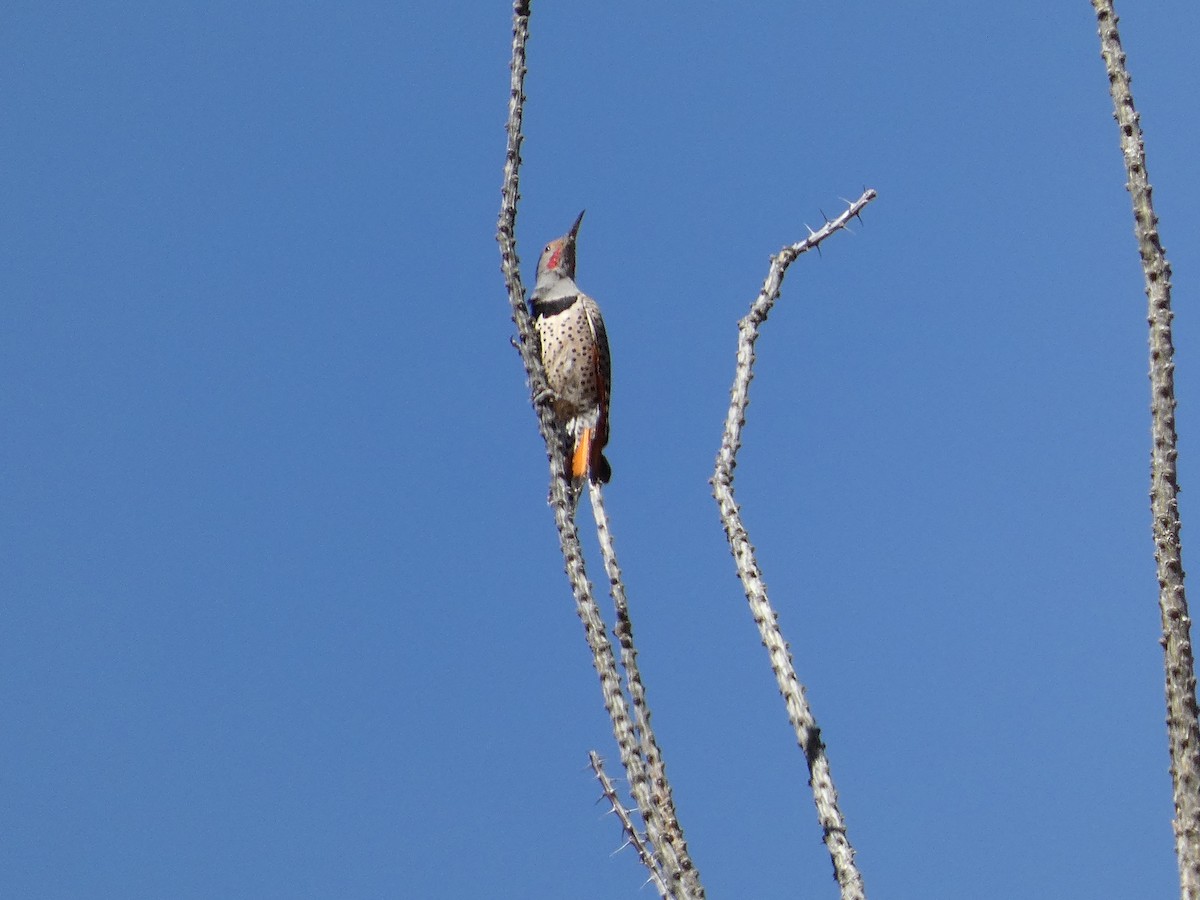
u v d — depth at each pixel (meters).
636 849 9.84
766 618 10.38
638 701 10.50
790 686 10.13
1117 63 10.41
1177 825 8.53
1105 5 10.55
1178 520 9.16
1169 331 9.55
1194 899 8.32
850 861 9.45
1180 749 8.63
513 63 12.81
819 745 9.89
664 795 9.91
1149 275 9.77
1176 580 9.00
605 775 10.05
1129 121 10.22
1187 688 8.76
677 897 9.38
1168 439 9.31
